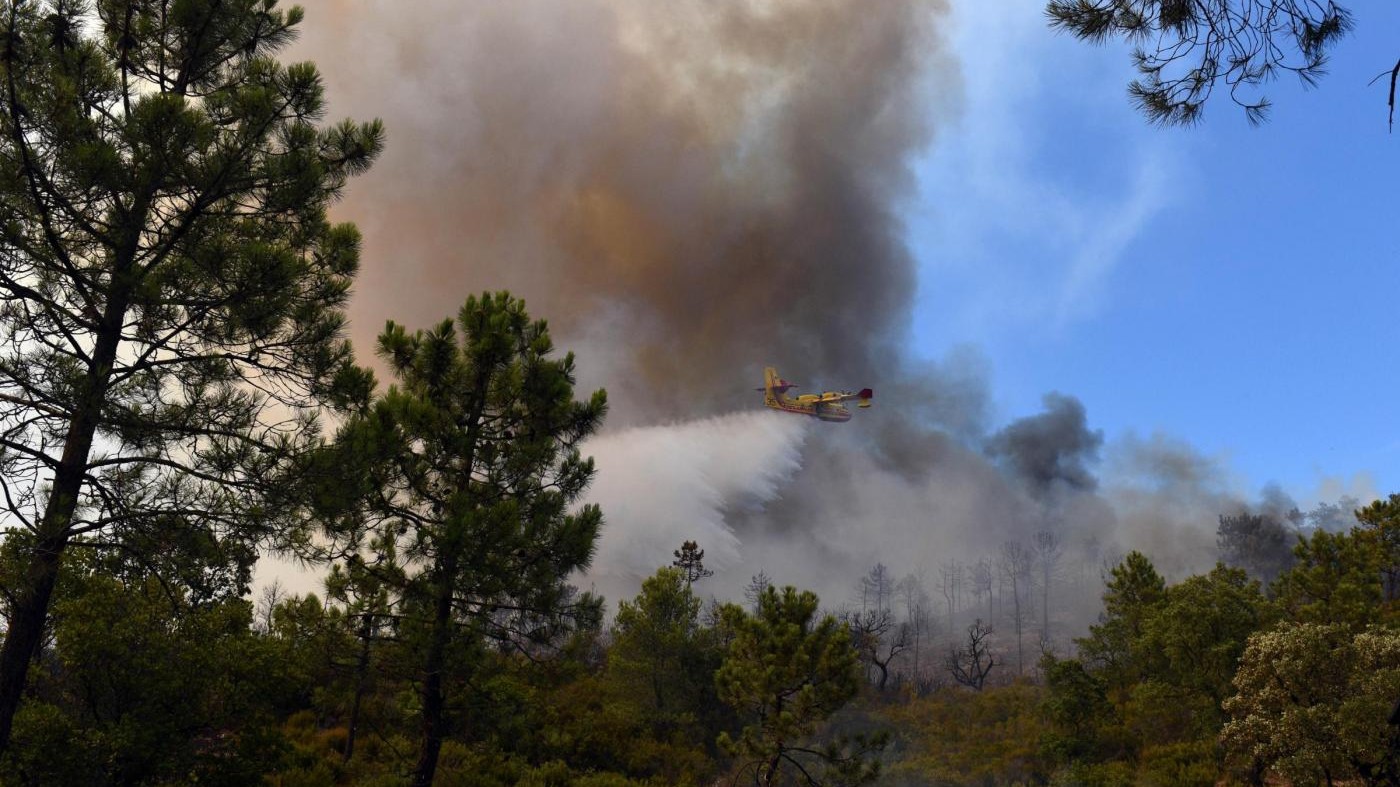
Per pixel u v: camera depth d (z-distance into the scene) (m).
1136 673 36.94
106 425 9.73
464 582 14.27
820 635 19.73
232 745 15.82
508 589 14.61
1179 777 25.19
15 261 9.69
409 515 14.85
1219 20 5.41
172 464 10.09
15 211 9.55
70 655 14.12
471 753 22.05
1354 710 17.77
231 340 10.88
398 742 20.88
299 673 16.25
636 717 29.28
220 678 15.25
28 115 9.65
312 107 11.77
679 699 30.86
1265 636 20.25
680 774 25.89
